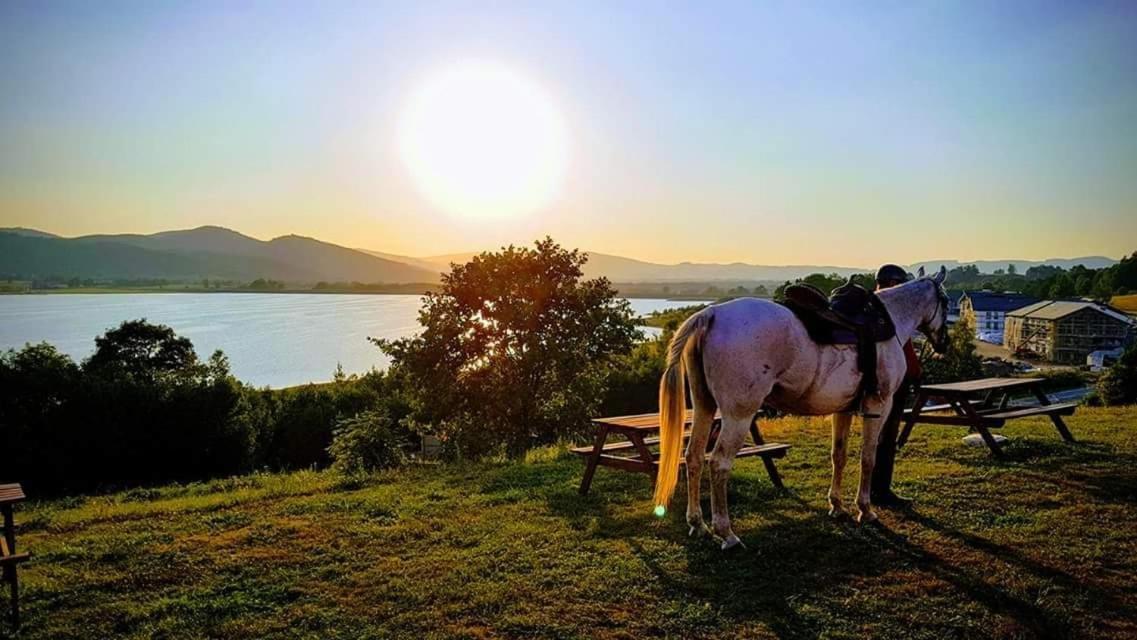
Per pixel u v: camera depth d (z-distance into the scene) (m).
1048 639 4.46
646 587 5.29
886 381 6.36
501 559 5.93
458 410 21.42
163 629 4.83
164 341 39.94
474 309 21.48
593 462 7.97
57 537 7.05
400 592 5.31
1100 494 7.28
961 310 106.31
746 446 8.07
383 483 9.46
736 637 4.54
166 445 29.98
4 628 4.87
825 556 5.80
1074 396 39.53
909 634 4.54
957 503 7.09
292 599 5.29
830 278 50.47
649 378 37.12
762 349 5.79
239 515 7.57
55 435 27.94
